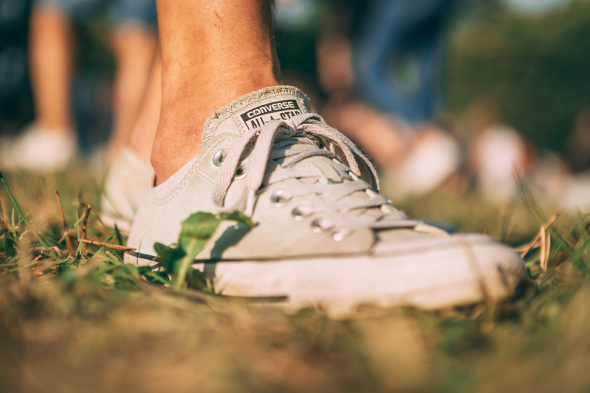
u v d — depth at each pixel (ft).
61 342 1.38
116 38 4.41
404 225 1.72
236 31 1.98
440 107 7.69
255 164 1.79
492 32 32.76
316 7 21.11
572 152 13.20
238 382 1.28
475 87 33.24
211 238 1.78
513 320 1.55
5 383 1.25
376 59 7.14
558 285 1.75
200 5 1.96
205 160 1.90
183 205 1.90
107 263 1.79
